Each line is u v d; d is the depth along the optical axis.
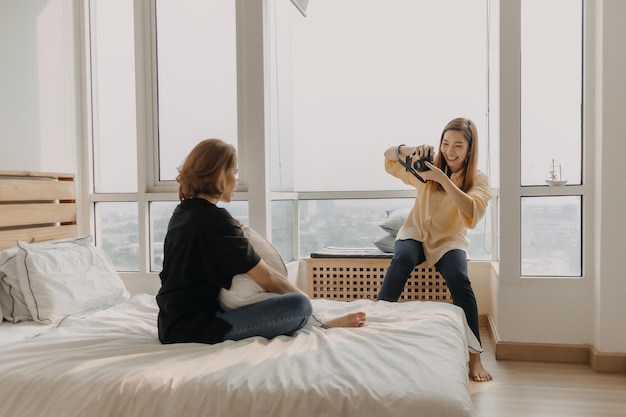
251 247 1.93
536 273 3.07
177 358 1.63
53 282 2.40
